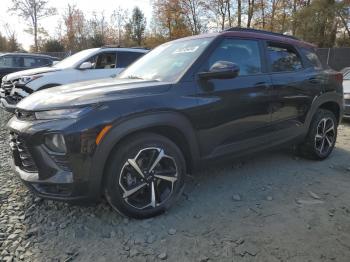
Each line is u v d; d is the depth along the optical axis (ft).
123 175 9.66
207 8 107.86
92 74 25.34
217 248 8.89
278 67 13.60
